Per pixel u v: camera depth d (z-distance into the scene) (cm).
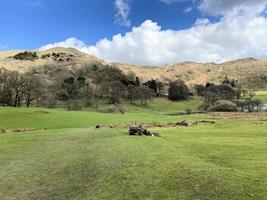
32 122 6906
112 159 2897
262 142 3853
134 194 2086
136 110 17762
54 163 2916
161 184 2205
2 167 2864
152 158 2833
